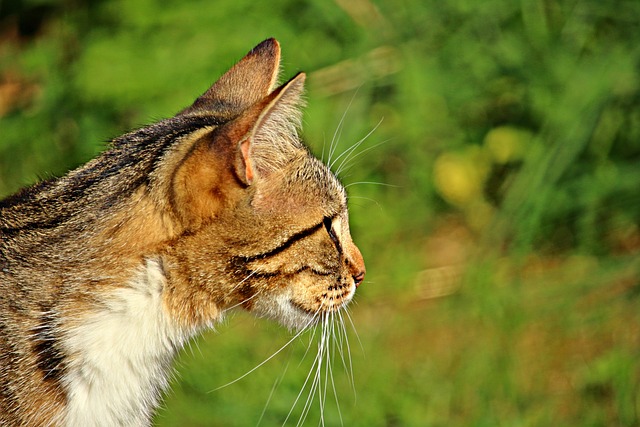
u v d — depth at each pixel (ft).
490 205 47.14
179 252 27.48
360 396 40.88
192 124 28.73
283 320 29.94
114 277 27.43
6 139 47.42
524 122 46.68
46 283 27.53
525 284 44.16
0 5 51.93
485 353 42.34
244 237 27.61
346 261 30.30
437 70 46.83
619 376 40.83
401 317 44.29
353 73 47.01
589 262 44.73
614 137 45.21
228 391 40.83
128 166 28.30
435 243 46.73
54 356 27.27
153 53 47.62
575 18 46.55
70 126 47.29
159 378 29.94
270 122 27.30
